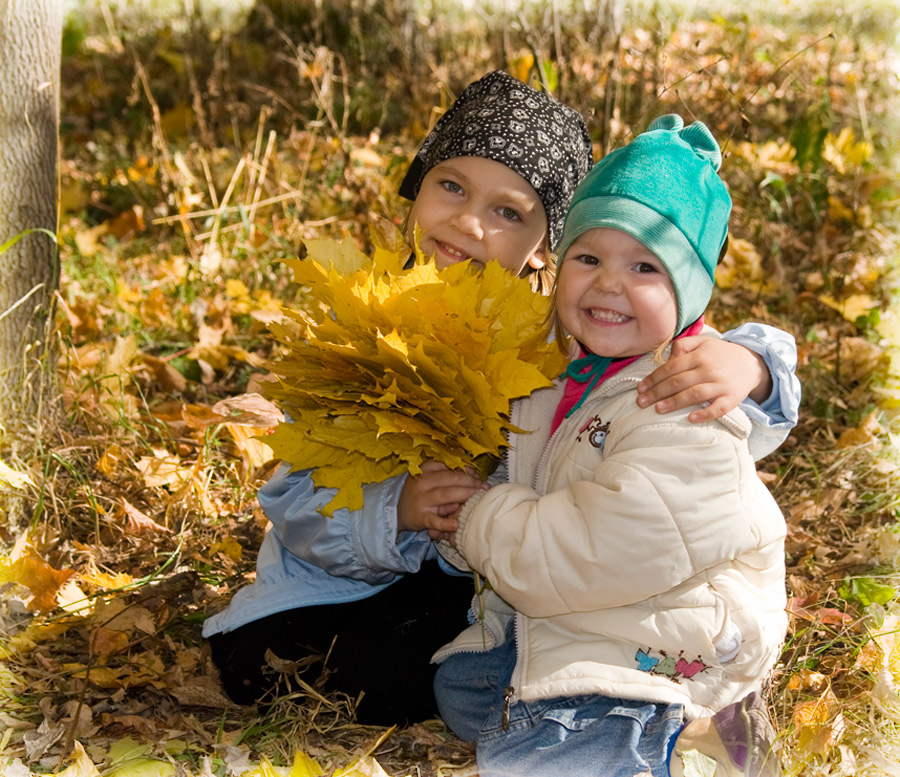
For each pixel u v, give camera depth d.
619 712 1.73
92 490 2.78
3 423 2.82
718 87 4.69
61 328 3.47
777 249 4.10
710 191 1.87
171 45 7.16
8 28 2.70
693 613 1.74
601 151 3.84
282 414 2.95
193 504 2.76
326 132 5.40
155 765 1.87
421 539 2.09
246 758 1.92
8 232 2.78
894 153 5.24
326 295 1.91
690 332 1.94
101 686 2.10
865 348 3.57
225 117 5.91
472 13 7.45
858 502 2.88
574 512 1.73
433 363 1.73
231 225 4.52
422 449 1.84
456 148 2.21
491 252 2.19
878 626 2.23
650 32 5.32
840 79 6.65
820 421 3.30
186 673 2.18
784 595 1.87
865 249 4.43
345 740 2.02
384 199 4.28
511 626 1.99
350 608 2.21
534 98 2.30
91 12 8.34
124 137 5.90
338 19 6.78
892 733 1.95
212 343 3.59
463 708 1.97
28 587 2.30
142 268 4.39
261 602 2.12
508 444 1.99
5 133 2.74
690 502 1.67
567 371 1.97
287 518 2.07
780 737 1.87
